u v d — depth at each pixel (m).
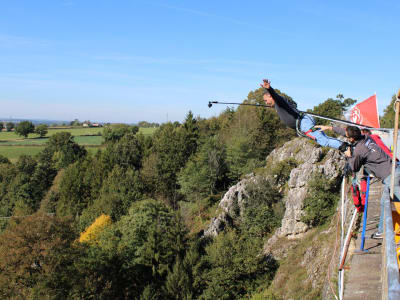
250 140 64.12
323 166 39.69
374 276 6.12
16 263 33.84
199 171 61.44
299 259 32.97
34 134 189.38
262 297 31.41
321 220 37.16
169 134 79.50
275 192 48.44
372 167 5.87
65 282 34.72
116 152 81.38
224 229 47.53
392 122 34.06
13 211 86.06
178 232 44.56
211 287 35.31
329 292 14.56
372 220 8.75
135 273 41.44
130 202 63.31
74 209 74.00
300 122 6.11
